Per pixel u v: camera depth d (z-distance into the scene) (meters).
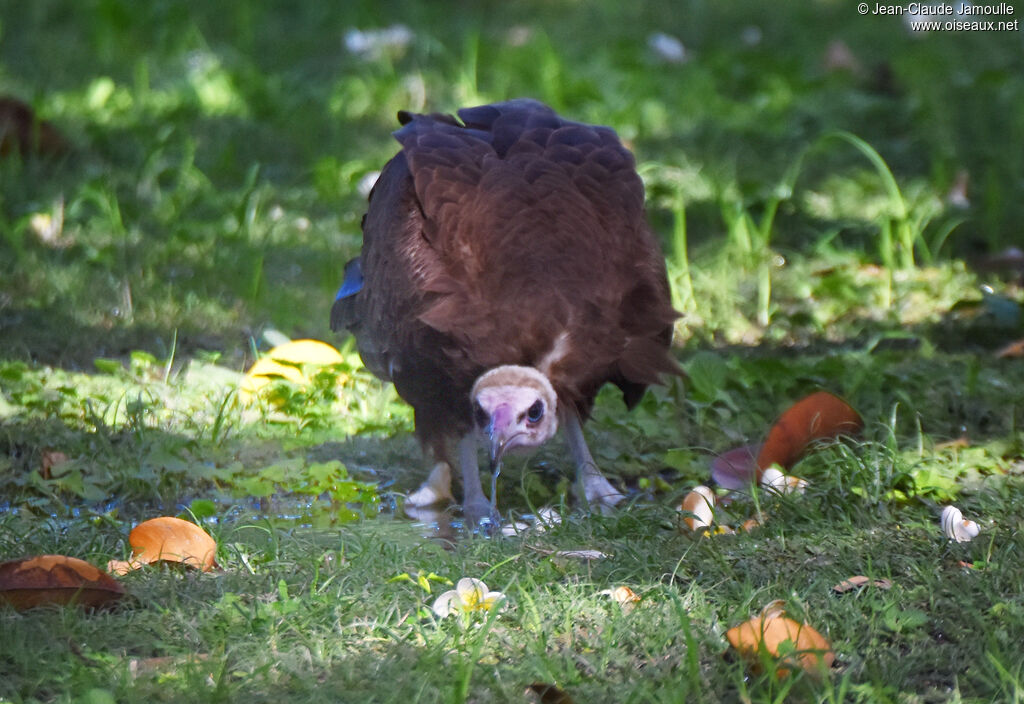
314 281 13.69
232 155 17.02
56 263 13.49
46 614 6.95
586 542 8.18
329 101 19.28
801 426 9.30
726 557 7.80
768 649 6.44
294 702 6.22
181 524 7.89
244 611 6.98
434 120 9.91
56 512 8.98
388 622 6.98
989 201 14.86
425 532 8.85
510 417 8.36
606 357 8.78
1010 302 12.45
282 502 9.37
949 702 6.16
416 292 8.90
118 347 12.00
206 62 20.84
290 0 25.16
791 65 21.55
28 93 19.27
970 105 19.30
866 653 6.59
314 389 10.88
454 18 25.09
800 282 13.66
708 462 9.83
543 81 19.95
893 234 14.97
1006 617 6.88
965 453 9.61
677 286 13.16
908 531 8.14
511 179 8.98
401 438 10.42
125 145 17.30
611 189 9.21
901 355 11.65
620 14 25.20
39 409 10.48
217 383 11.09
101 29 21.92
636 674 6.50
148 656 6.71
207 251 14.13
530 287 8.62
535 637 6.79
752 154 17.73
